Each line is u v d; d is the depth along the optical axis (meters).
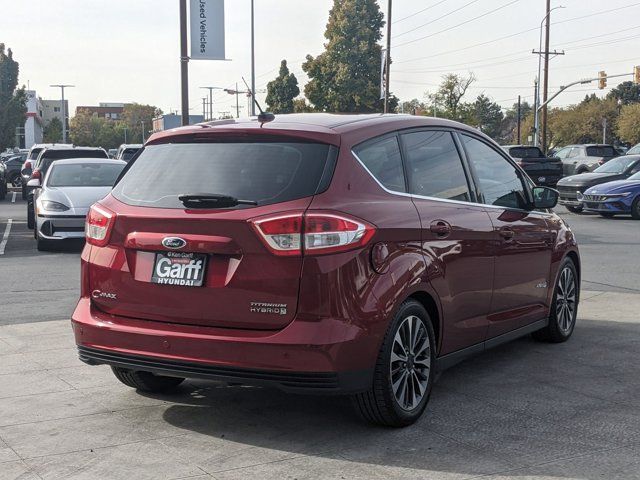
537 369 5.81
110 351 4.44
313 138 4.34
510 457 4.07
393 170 4.66
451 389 5.32
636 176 21.56
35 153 31.45
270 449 4.21
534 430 4.48
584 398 5.09
